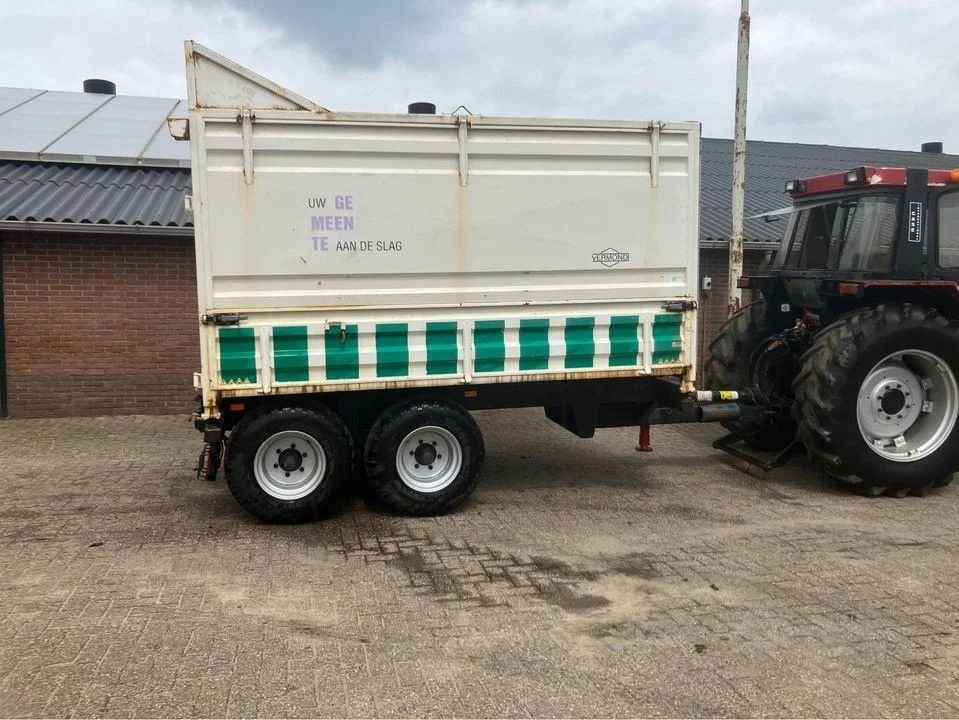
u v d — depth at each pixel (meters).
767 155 16.86
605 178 5.77
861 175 6.34
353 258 5.41
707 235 11.05
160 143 12.29
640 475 7.06
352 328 5.46
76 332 9.61
